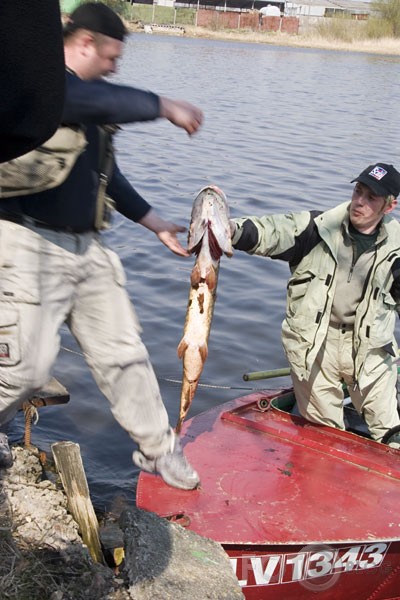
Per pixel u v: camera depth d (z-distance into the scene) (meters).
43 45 2.02
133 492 5.01
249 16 77.38
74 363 6.54
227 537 3.78
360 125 21.81
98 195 2.52
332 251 4.43
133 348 2.65
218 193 3.43
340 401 4.75
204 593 3.27
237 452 4.48
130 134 17.41
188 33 72.00
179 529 3.61
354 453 4.49
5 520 3.71
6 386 2.42
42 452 5.02
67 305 2.52
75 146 2.33
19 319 2.38
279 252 4.43
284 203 12.27
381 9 74.25
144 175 13.43
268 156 16.06
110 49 2.51
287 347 4.66
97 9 2.48
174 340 7.21
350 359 4.59
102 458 5.35
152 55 41.69
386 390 4.66
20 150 2.10
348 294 4.49
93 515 3.83
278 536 3.82
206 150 16.20
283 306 8.15
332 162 15.95
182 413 3.41
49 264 2.43
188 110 2.38
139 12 77.25
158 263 9.04
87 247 2.51
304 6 85.88
